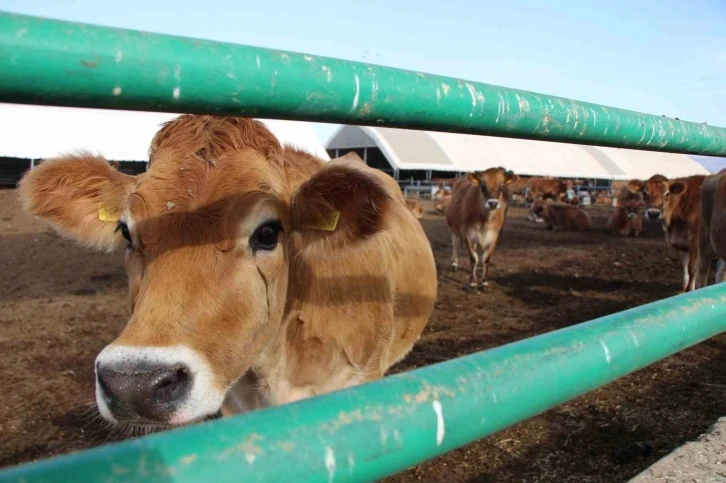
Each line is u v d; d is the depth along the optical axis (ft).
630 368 4.00
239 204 6.91
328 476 2.47
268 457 2.35
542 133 4.50
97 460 2.08
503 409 3.14
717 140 6.47
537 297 29.63
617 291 30.96
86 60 2.43
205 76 2.76
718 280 25.86
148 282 6.52
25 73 2.31
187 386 6.10
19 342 20.65
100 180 8.55
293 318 9.46
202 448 2.26
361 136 144.46
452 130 4.02
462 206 33.35
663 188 32.76
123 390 5.70
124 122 77.87
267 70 2.96
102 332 22.04
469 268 37.58
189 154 7.38
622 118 5.14
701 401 15.81
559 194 91.56
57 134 71.36
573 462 12.85
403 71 3.64
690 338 4.61
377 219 7.66
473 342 21.63
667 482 8.98
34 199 8.38
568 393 3.51
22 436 14.02
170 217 6.70
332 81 3.21
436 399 2.90
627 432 14.15
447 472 12.53
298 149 10.57
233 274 6.81
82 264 35.27
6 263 34.71
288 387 9.83
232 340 6.70
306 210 7.85
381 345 11.09
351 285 10.11
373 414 2.68
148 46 2.60
